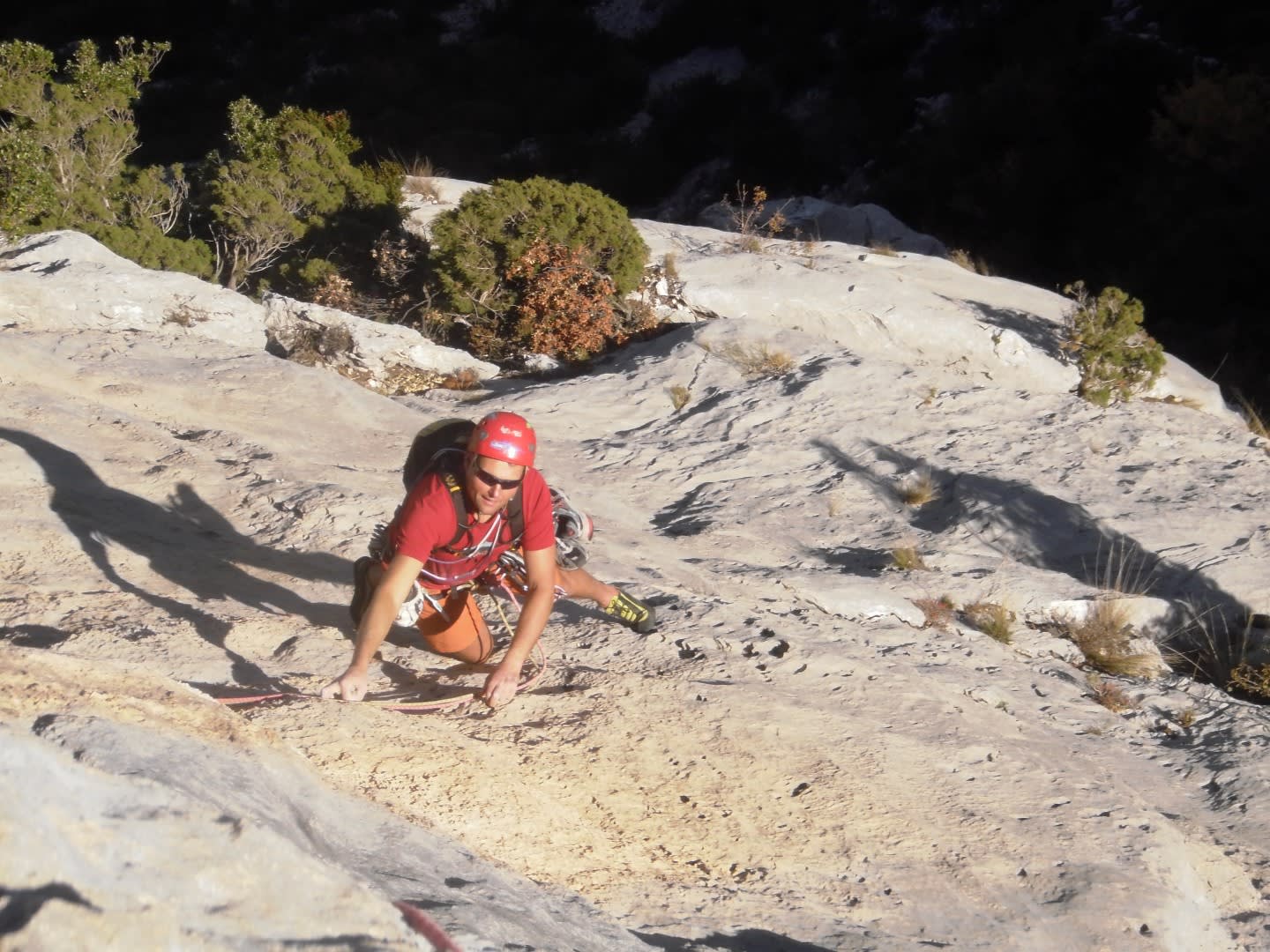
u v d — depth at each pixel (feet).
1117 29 102.99
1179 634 28.55
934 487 33.73
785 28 122.31
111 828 6.25
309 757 12.28
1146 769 20.15
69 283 35.45
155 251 46.60
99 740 8.56
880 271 49.57
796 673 18.98
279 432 28.63
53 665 9.95
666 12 132.26
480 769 13.08
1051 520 32.14
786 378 40.14
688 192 109.70
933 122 103.09
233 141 52.37
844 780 15.49
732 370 40.73
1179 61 91.61
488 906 8.84
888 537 30.58
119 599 17.25
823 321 44.98
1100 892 14.20
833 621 23.17
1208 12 97.30
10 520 19.52
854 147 107.04
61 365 29.91
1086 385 41.57
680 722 15.96
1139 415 39.96
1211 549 31.40
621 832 13.19
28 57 47.44
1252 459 37.37
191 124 122.62
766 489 32.89
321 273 47.78
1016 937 13.09
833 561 28.89
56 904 5.16
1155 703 23.36
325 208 50.57
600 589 16.71
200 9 141.69
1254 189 76.07
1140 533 31.86
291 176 50.72
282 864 6.37
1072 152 88.53
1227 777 20.10
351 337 41.57
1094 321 42.57
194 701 10.30
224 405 29.55
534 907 9.67
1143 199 81.25
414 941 6.11
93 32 141.49
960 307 46.19
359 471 26.89
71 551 18.79
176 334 35.14
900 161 102.27
